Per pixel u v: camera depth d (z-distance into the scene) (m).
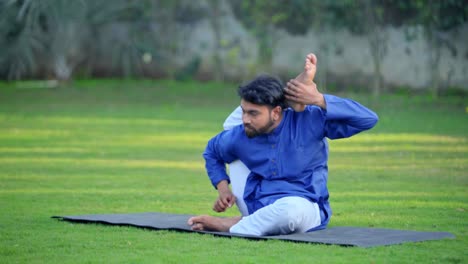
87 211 8.11
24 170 11.77
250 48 30.62
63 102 26.75
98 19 31.70
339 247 5.85
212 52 31.58
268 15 29.64
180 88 29.98
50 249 5.88
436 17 25.61
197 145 15.44
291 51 29.59
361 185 10.28
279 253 5.62
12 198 9.03
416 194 9.40
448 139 15.96
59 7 29.98
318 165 6.69
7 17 29.41
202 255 5.57
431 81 26.44
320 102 6.37
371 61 27.77
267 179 6.68
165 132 17.95
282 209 6.29
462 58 25.66
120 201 8.88
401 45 26.94
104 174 11.39
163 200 8.99
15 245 6.04
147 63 32.81
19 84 32.12
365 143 15.70
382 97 25.67
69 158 13.35
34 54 31.86
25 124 19.89
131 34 32.44
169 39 32.19
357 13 27.36
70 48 31.89
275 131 6.59
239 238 6.28
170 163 12.77
